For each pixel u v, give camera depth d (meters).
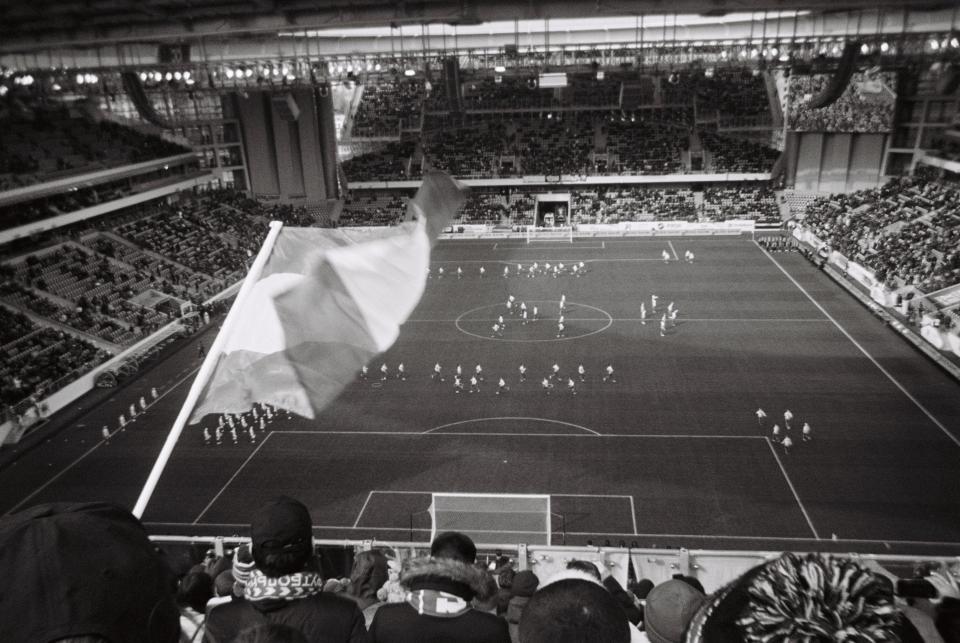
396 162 104.75
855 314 60.12
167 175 85.31
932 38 59.84
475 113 108.75
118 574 2.44
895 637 2.31
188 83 70.88
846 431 39.94
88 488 37.41
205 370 9.34
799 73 71.50
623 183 100.44
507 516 30.16
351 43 65.94
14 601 2.28
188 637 6.18
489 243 91.25
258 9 45.06
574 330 58.38
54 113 78.38
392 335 8.88
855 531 30.94
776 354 51.69
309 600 3.94
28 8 42.16
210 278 72.75
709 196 98.12
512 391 47.03
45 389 47.00
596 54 73.31
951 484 34.31
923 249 67.44
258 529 3.90
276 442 41.19
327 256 9.16
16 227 59.22
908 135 89.81
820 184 95.75
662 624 4.34
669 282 71.44
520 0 45.75
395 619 4.16
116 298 62.22
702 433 40.31
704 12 45.97
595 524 32.12
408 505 34.19
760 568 2.69
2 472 39.62
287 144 96.12
